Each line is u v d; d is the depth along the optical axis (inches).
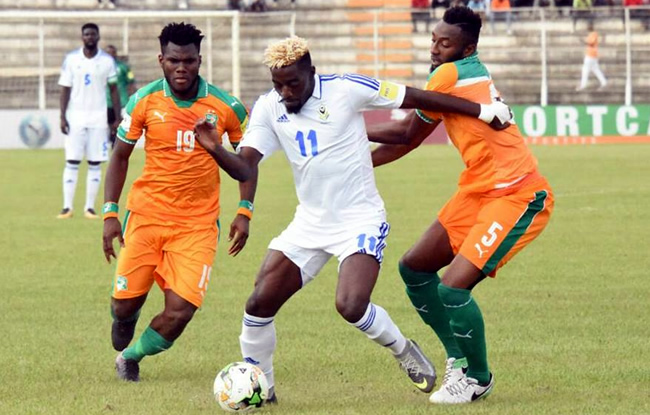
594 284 1549.0
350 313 879.1
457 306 906.7
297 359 1104.8
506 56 5241.1
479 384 921.5
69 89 2388.0
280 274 916.6
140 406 914.7
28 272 1694.1
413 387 987.3
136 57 4872.0
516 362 1076.5
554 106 4731.8
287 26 5241.1
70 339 1218.0
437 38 946.1
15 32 5049.2
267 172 3531.0
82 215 2461.9
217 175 1056.2
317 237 917.2
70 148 2396.7
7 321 1322.6
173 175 1032.8
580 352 1119.6
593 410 881.5
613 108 4749.0
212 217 1054.4
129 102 1036.5
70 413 891.4
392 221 2247.8
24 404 923.4
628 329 1240.2
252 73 5098.4
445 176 3243.1
